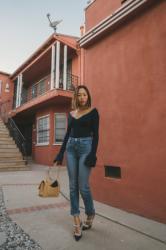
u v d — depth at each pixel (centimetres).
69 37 1194
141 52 415
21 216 395
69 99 1158
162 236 305
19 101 1554
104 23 483
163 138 358
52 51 1181
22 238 306
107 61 494
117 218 374
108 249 276
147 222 355
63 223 361
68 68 1294
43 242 295
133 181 404
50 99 1148
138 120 406
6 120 1670
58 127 1234
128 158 418
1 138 1111
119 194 430
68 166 324
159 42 383
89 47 555
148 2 397
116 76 465
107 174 471
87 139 320
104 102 489
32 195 550
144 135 392
